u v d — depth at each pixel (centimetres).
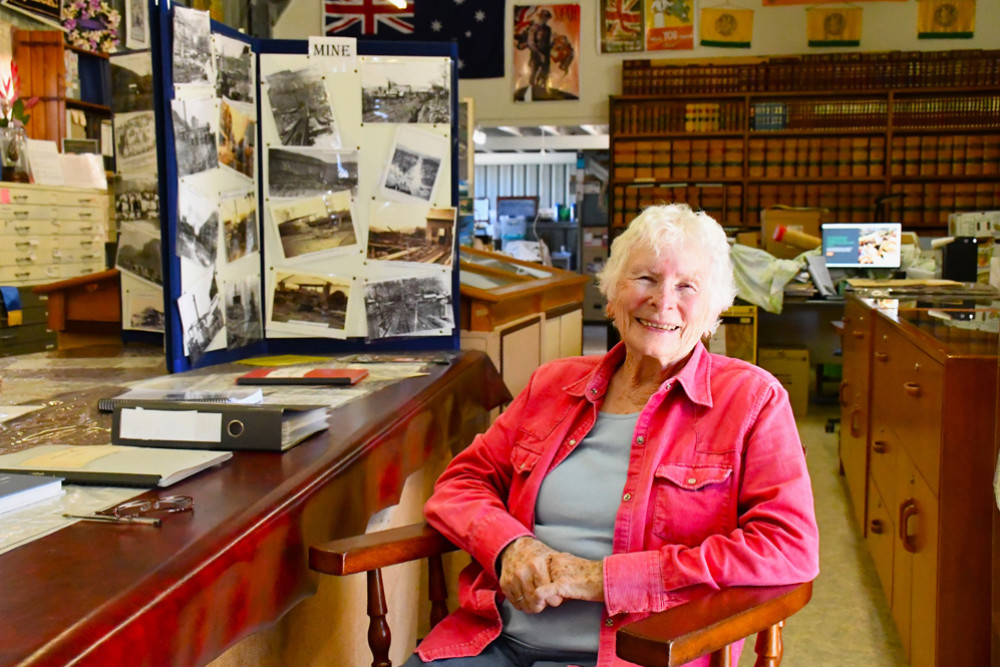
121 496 127
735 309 614
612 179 845
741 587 130
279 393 208
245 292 272
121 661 87
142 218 287
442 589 156
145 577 97
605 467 155
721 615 119
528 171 1942
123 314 302
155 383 221
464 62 889
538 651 148
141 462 139
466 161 658
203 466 140
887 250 672
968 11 822
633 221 162
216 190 252
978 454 192
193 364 244
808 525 136
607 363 162
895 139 809
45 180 491
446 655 150
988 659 196
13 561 101
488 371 284
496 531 148
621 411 161
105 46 632
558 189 1931
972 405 192
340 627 179
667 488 145
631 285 154
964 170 801
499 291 352
